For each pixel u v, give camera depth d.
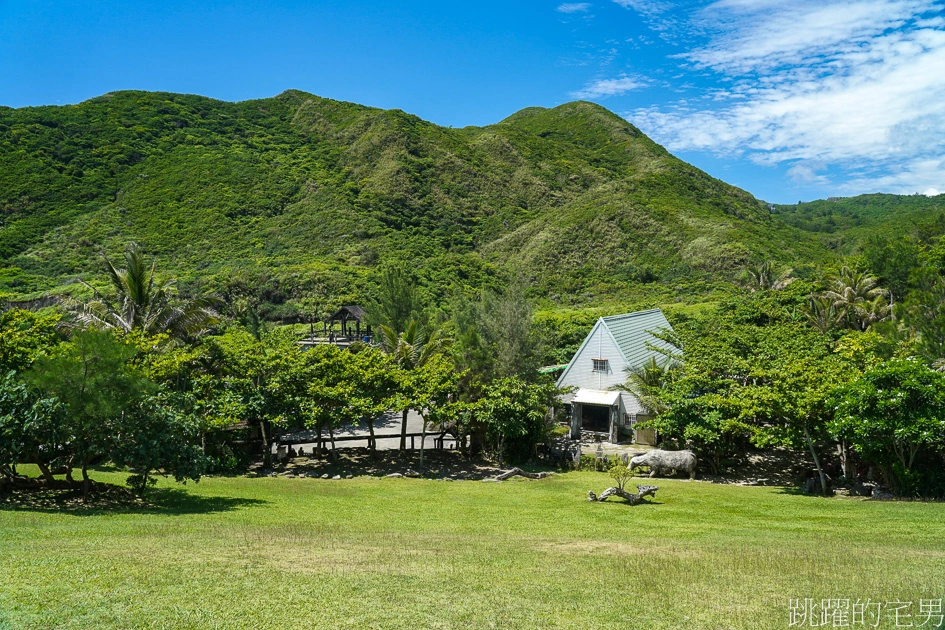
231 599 7.66
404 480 22.55
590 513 16.62
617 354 33.12
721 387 25.61
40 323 23.36
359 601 7.77
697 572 9.45
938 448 18.41
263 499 17.61
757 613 7.56
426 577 8.97
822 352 29.73
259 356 24.61
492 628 7.02
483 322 35.53
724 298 60.22
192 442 20.02
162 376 21.59
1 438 14.27
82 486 17.19
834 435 18.45
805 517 15.98
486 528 14.20
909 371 17.48
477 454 28.48
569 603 7.92
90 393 14.62
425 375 25.23
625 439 32.56
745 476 24.11
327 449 28.17
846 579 9.03
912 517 15.58
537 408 26.52
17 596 7.37
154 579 8.30
